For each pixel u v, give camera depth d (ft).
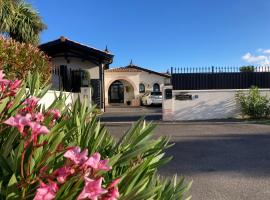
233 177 20.66
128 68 130.31
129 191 6.47
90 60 78.54
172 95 56.70
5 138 6.83
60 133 6.61
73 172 4.73
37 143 5.79
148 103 116.26
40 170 5.38
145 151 7.72
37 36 55.36
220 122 51.37
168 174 21.45
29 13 53.16
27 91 9.78
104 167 4.79
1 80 7.06
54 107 8.89
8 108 7.21
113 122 54.49
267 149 29.04
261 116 55.57
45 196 4.42
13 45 29.25
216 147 30.22
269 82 58.39
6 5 46.75
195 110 56.80
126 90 132.46
